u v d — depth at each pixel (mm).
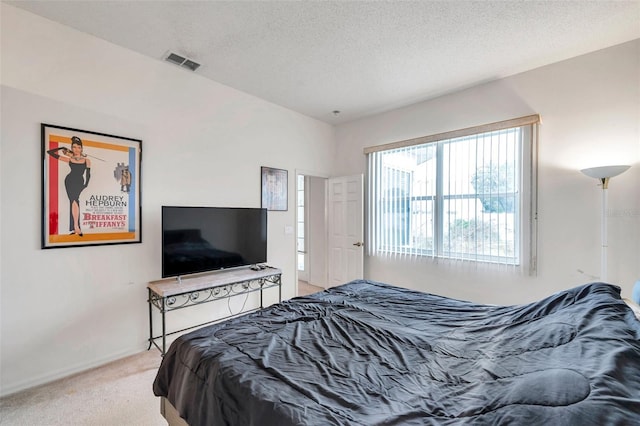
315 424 847
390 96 3578
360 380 1094
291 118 4086
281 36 2398
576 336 1093
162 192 2816
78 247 2328
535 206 2910
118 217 2531
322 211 5133
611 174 2348
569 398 729
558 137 2801
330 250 4691
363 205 4305
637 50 2449
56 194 2223
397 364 1208
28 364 2111
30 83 2117
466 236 3348
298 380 1089
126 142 2576
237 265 3229
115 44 2512
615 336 990
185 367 1344
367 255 4305
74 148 2301
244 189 3523
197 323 3090
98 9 2074
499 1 1986
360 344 1392
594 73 2623
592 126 2639
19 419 1771
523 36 2385
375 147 4172
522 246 2961
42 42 2160
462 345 1344
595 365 846
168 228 2648
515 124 2980
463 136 3354
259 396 993
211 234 2988
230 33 2361
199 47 2562
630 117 2480
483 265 3229
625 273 2506
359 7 2047
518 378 921
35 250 2141
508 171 3066
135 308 2641
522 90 2986
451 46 2531
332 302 2020
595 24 2230
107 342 2479
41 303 2164
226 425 1039
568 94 2746
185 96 2980
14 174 2057
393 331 1527
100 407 1888
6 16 2025
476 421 773
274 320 1694
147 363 2457
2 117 2012
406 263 3881
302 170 4246
